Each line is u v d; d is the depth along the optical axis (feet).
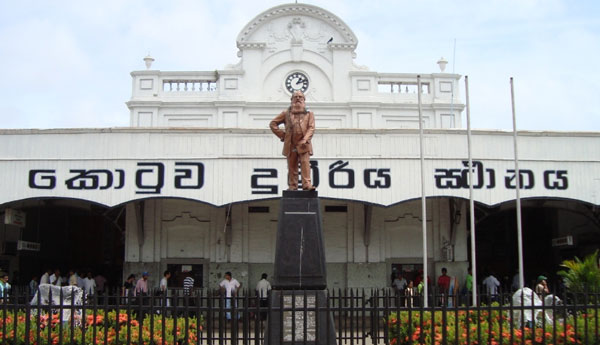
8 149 66.85
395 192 66.74
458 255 75.61
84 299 30.35
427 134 68.13
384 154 67.51
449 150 67.82
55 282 69.41
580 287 44.39
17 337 31.01
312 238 36.68
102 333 32.83
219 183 66.39
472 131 68.44
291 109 38.65
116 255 89.86
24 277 81.05
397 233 76.79
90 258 89.15
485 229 87.25
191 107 93.04
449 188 67.00
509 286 81.51
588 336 31.35
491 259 86.58
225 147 67.26
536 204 75.61
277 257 36.37
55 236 86.28
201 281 75.20
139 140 67.21
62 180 66.39
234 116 92.58
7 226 80.02
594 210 70.03
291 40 95.14
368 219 74.74
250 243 76.02
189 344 33.22
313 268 36.19
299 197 37.37
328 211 76.89
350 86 94.53
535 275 85.66
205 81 94.84
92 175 66.54
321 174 66.74
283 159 66.90
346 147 67.46
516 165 57.00
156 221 75.56
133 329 33.96
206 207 76.13
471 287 67.97
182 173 66.59
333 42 94.89
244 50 94.89
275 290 35.76
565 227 82.58
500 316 29.43
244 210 76.43
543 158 68.59
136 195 66.13
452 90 95.45
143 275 63.87
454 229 75.66
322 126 92.94
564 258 82.69
